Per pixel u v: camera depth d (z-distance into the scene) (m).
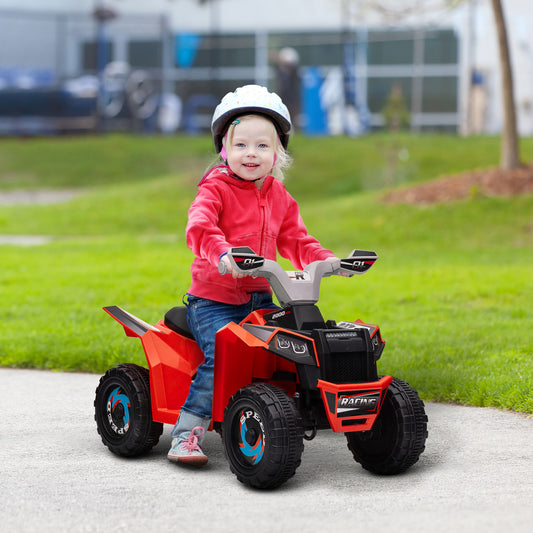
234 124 7.71
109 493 7.13
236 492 7.17
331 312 16.45
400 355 12.43
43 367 12.80
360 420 7.06
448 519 6.39
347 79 65.81
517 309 16.28
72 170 55.12
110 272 22.41
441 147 50.38
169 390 8.02
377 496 7.03
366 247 28.64
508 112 33.38
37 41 72.75
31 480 7.51
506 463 7.98
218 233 7.36
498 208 31.00
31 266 24.08
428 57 68.19
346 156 50.12
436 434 9.04
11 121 65.38
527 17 65.81
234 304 7.71
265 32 71.56
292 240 8.16
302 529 6.21
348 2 33.28
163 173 53.62
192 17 72.12
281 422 6.92
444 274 21.47
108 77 66.25
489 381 10.61
